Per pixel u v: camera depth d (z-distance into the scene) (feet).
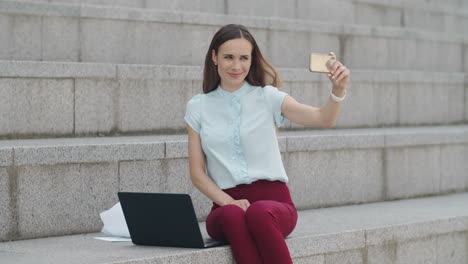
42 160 13.97
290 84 21.17
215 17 22.13
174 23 21.44
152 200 12.40
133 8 21.12
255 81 13.53
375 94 23.44
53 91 17.26
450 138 21.31
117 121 18.16
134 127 18.42
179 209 12.23
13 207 13.66
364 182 19.21
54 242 13.43
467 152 21.89
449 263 16.92
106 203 14.80
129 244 13.14
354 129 22.33
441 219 16.66
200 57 21.93
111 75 18.02
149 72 18.56
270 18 23.32
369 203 19.26
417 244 16.15
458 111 26.32
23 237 13.75
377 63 26.30
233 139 13.17
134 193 12.52
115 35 20.54
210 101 13.48
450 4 34.06
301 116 12.91
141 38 20.93
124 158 15.01
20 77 16.84
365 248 15.05
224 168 13.20
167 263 11.84
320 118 12.61
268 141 13.25
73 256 11.93
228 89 13.44
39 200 13.96
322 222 15.84
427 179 20.76
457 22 32.96
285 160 17.40
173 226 12.46
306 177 17.88
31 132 17.03
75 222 14.39
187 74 19.17
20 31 19.22
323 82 21.95
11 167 13.64
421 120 25.02
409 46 27.40
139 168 15.23
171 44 21.42
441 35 28.76
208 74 13.56
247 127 13.20
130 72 18.29
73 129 17.54
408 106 24.52
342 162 18.67
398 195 20.04
